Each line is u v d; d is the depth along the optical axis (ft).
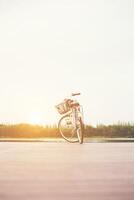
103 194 10.31
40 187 11.36
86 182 12.20
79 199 9.71
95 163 16.97
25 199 9.72
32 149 23.65
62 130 30.14
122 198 9.79
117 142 29.27
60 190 10.90
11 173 14.11
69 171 14.61
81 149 23.59
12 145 26.84
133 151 22.35
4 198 9.84
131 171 14.58
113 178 12.96
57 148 24.39
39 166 16.01
